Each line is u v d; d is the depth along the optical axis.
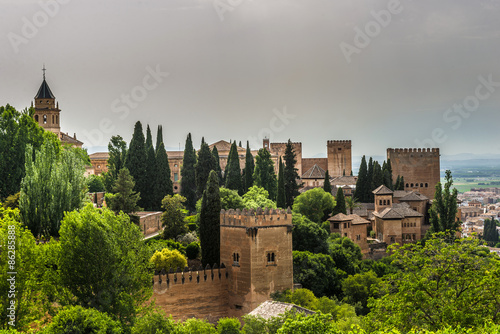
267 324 72.44
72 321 62.16
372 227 172.62
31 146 120.44
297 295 93.12
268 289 95.06
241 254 95.44
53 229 101.56
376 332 59.84
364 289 106.00
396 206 175.12
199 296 94.31
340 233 145.75
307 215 155.00
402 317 63.28
